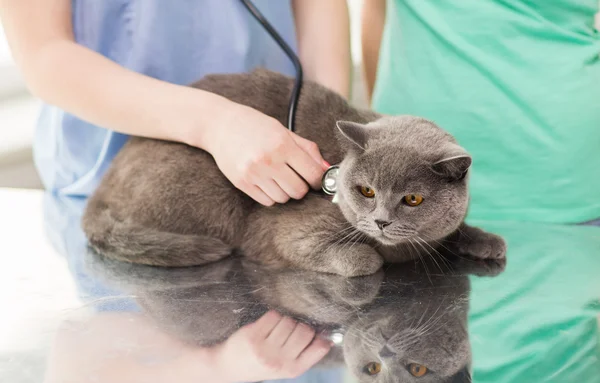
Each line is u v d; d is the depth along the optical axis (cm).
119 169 162
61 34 162
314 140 161
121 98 152
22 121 299
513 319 98
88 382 75
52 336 90
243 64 190
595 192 203
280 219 151
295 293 116
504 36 202
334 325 96
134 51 183
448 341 89
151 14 180
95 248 151
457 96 208
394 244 144
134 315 100
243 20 187
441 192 140
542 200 205
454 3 204
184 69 188
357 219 144
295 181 144
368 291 118
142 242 144
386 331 93
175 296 112
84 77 153
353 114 167
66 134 190
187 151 157
